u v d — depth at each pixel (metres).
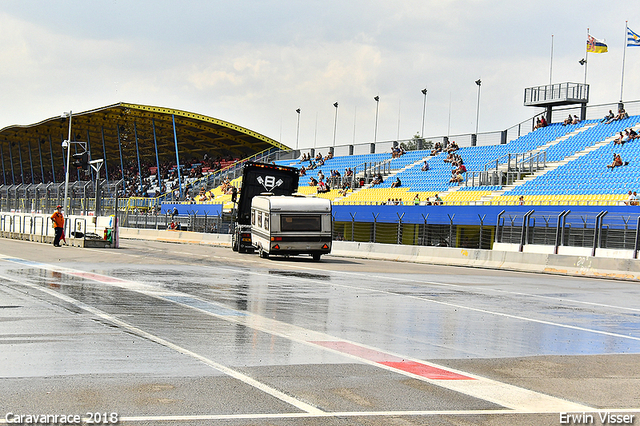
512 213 33.75
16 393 6.45
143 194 77.00
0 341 8.98
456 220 36.84
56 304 12.61
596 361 9.05
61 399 6.29
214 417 5.87
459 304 14.75
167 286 16.47
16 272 19.12
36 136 94.44
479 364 8.58
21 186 54.41
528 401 6.82
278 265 26.08
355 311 13.05
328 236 29.69
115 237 35.66
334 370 7.91
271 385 7.08
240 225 34.97
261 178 35.06
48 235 40.81
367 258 35.72
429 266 29.75
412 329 11.13
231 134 77.44
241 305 13.37
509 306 14.73
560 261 26.97
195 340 9.47
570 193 37.66
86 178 97.75
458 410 6.36
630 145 39.44
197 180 71.69
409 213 40.06
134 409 6.03
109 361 7.96
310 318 11.94
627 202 32.59
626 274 24.36
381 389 7.08
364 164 55.03
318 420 5.88
